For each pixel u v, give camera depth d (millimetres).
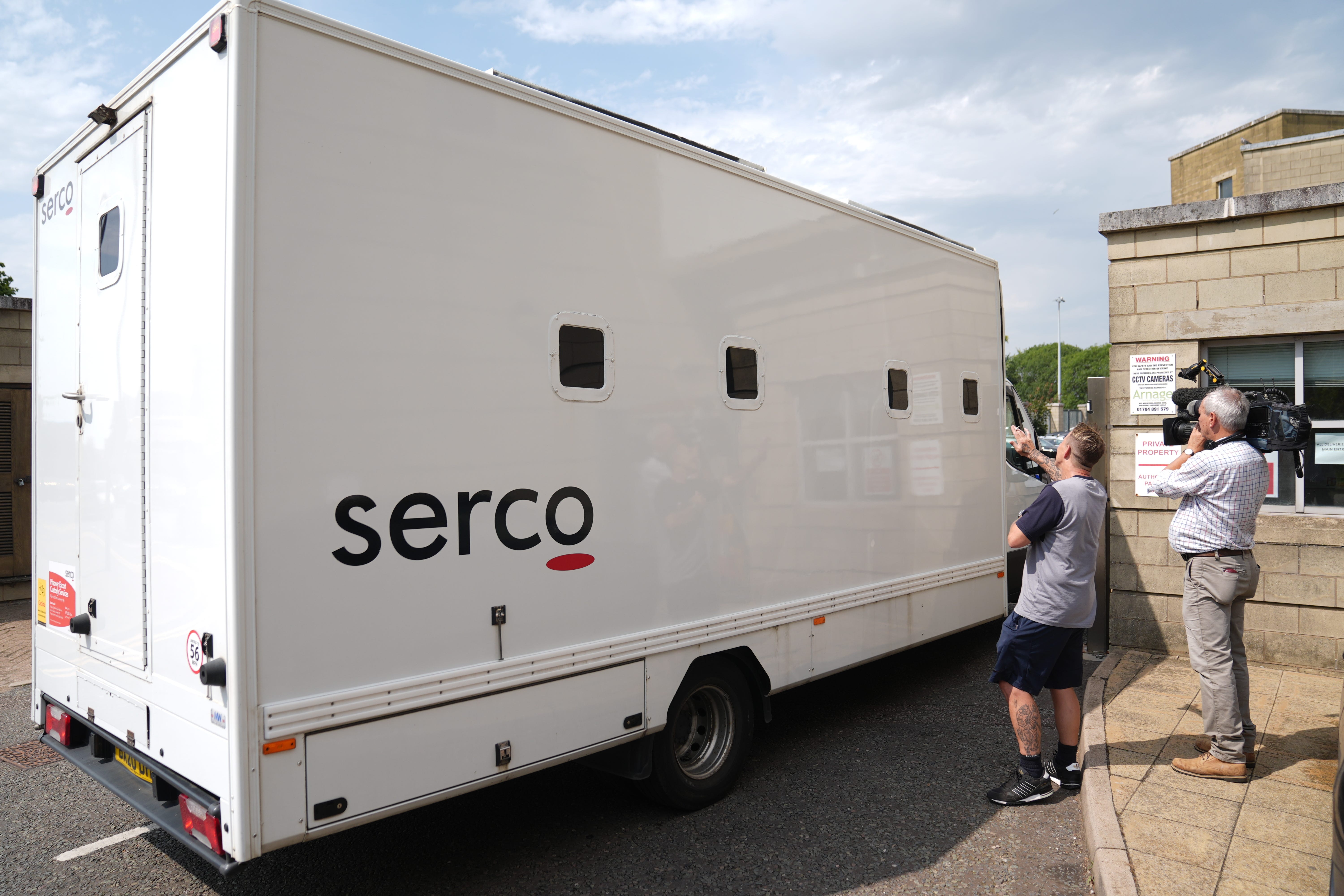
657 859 3434
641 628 3498
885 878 3271
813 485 4414
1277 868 3010
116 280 3061
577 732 3230
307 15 2545
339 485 2576
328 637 2547
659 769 3660
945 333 5609
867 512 4809
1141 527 6324
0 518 8898
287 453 2473
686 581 3693
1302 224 5809
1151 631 6309
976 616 5883
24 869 3412
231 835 2395
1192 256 6168
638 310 3506
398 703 2695
